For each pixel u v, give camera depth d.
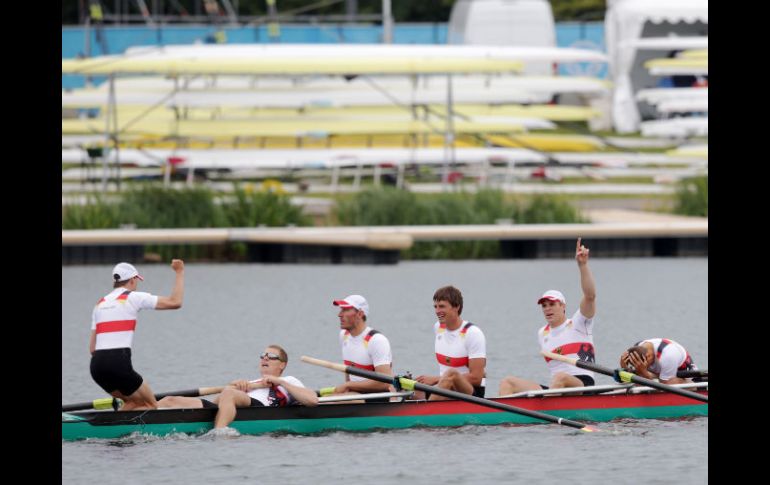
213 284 126.50
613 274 133.00
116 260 141.75
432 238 143.88
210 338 95.31
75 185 170.38
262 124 172.62
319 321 103.50
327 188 175.00
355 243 139.75
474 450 60.16
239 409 63.06
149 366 83.69
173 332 98.19
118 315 62.22
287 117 176.62
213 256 147.00
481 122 186.62
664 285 124.31
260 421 63.25
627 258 148.00
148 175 176.25
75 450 59.78
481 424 65.69
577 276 131.38
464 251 148.12
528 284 124.94
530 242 147.00
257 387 64.50
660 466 56.94
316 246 144.00
